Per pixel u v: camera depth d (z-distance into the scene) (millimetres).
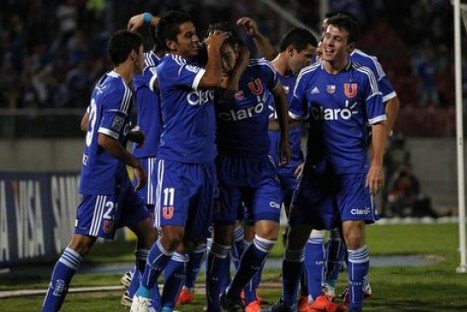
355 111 27109
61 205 51281
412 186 77438
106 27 94938
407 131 83625
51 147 78500
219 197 27234
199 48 26375
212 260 27531
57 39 92938
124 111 26328
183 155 25578
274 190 27172
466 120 82812
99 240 59188
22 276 40625
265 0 81750
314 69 27547
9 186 44594
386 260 47000
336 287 35719
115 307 30266
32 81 86812
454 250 51094
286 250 28188
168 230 25469
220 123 27062
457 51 39906
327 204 27625
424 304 30812
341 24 26797
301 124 31344
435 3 103375
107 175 26672
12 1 95875
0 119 78438
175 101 25547
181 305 30812
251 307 28469
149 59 30500
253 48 75625
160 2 95625
